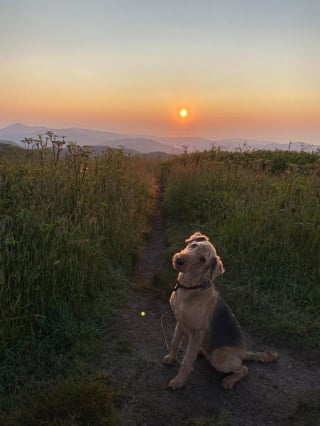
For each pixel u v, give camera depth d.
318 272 2.20
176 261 1.39
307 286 2.14
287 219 2.56
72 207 2.41
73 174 2.79
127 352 1.61
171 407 1.33
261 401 1.41
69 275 1.80
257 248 2.43
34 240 1.83
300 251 2.36
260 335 1.84
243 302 2.05
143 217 3.42
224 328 1.48
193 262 1.38
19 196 2.12
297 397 1.43
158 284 2.28
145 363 1.56
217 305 1.51
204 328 1.44
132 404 1.33
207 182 3.77
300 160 5.37
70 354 1.52
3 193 2.13
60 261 1.76
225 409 1.35
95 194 2.80
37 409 1.20
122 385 1.41
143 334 1.77
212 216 3.23
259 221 2.61
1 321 1.43
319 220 2.51
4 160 2.57
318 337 1.80
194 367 1.59
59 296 1.71
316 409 1.36
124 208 3.05
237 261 2.40
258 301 2.06
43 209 2.08
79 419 1.19
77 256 1.93
